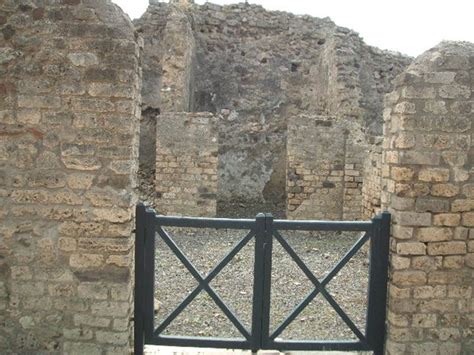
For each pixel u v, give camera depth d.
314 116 9.89
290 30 14.69
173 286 5.91
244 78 14.64
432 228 3.65
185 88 12.06
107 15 3.52
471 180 3.66
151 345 4.11
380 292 3.82
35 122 3.54
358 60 13.17
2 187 3.57
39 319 3.63
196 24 14.19
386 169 3.96
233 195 12.95
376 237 3.79
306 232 9.54
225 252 7.62
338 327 4.91
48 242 3.59
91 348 3.62
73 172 3.56
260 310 3.81
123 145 3.54
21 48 3.52
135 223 3.77
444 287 3.69
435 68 3.58
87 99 3.52
